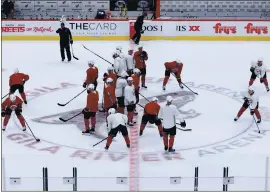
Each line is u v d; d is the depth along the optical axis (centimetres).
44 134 1588
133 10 3195
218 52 2561
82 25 2716
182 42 2722
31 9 3130
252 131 1639
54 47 2630
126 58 1919
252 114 1642
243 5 3150
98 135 1586
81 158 1417
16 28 2717
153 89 2005
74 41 2716
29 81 2098
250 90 1638
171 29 2748
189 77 2177
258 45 2688
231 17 3155
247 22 2750
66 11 3147
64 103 1852
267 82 2002
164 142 1467
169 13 3159
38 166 1305
